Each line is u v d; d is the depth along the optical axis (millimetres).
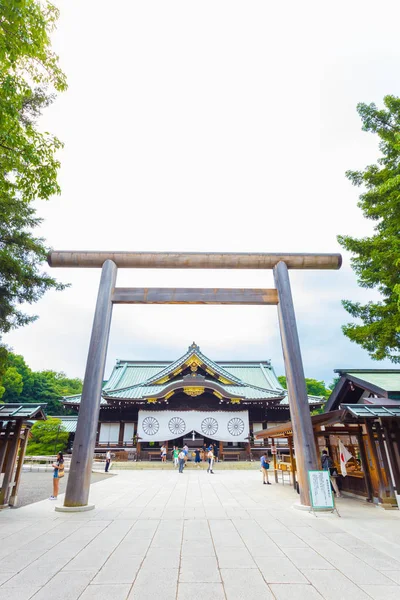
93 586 4062
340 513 8383
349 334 11219
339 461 12438
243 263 11555
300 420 9445
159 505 9641
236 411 28047
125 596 3805
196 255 11508
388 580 4242
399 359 10695
